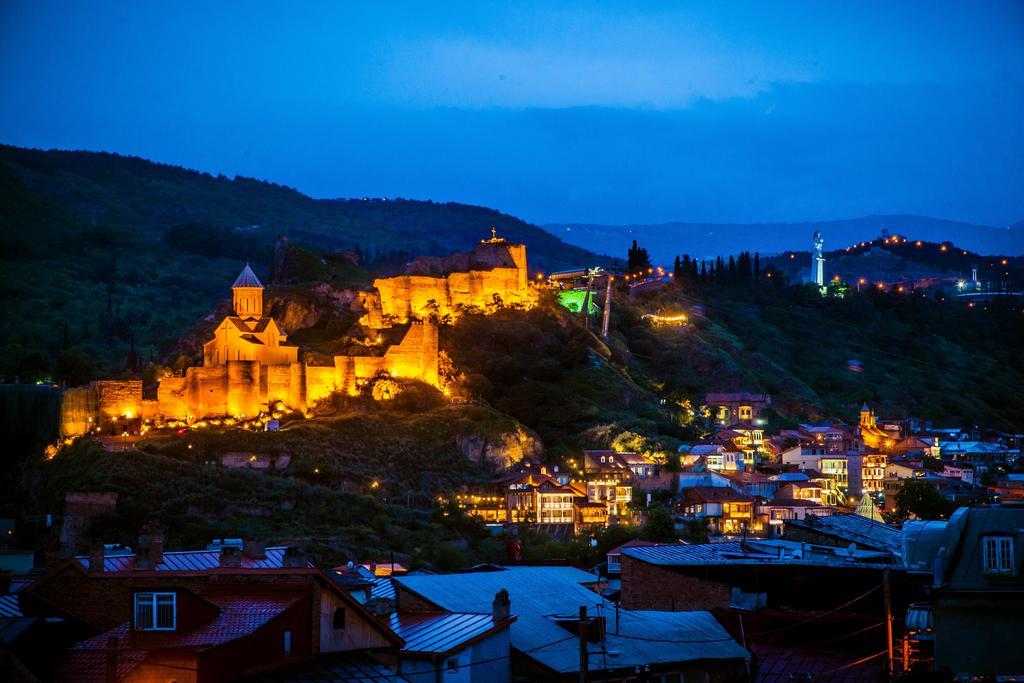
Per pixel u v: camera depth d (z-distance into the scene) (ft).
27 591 219.20
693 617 251.60
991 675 182.70
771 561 270.87
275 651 192.54
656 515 625.82
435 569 570.05
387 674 198.29
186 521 649.20
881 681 221.05
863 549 312.50
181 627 193.77
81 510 648.38
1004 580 191.31
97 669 191.31
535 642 223.92
